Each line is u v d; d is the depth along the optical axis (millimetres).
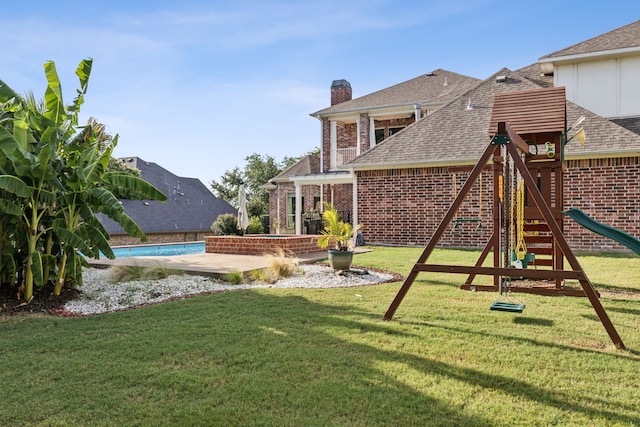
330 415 2945
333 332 4801
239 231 22781
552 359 3943
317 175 20859
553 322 5188
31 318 5891
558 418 2885
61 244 7039
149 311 5934
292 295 6941
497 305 5367
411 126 16344
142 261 10234
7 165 6422
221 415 2951
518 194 6180
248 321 5309
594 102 15422
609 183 12125
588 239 12375
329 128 22328
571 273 4664
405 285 5398
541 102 7215
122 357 4086
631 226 11891
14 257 6984
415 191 14531
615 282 7648
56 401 3188
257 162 43344
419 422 2848
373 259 11016
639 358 3990
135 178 7598
